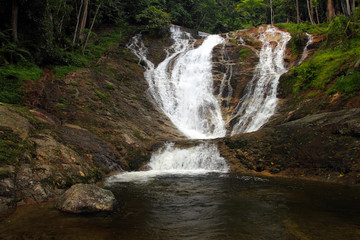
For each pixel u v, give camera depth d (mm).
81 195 5359
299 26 26656
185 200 6223
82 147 9641
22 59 13617
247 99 18875
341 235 4012
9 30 13734
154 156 12023
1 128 7449
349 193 6496
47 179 6480
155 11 31312
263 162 10133
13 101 10812
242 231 4312
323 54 18750
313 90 15000
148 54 26719
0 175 5516
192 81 22344
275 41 25828
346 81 12734
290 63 21891
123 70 21016
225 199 6258
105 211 5258
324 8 31938
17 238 3924
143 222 4770
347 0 21484
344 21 20000
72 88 14820
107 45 25266
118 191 7094
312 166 8883
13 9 13961
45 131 9094
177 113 19172
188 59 25531
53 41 17391
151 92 19984
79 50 20641
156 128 15914
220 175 9516
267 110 16625
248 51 24953
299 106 14539
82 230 4309
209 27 46281
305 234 4086
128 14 32906
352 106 11414
